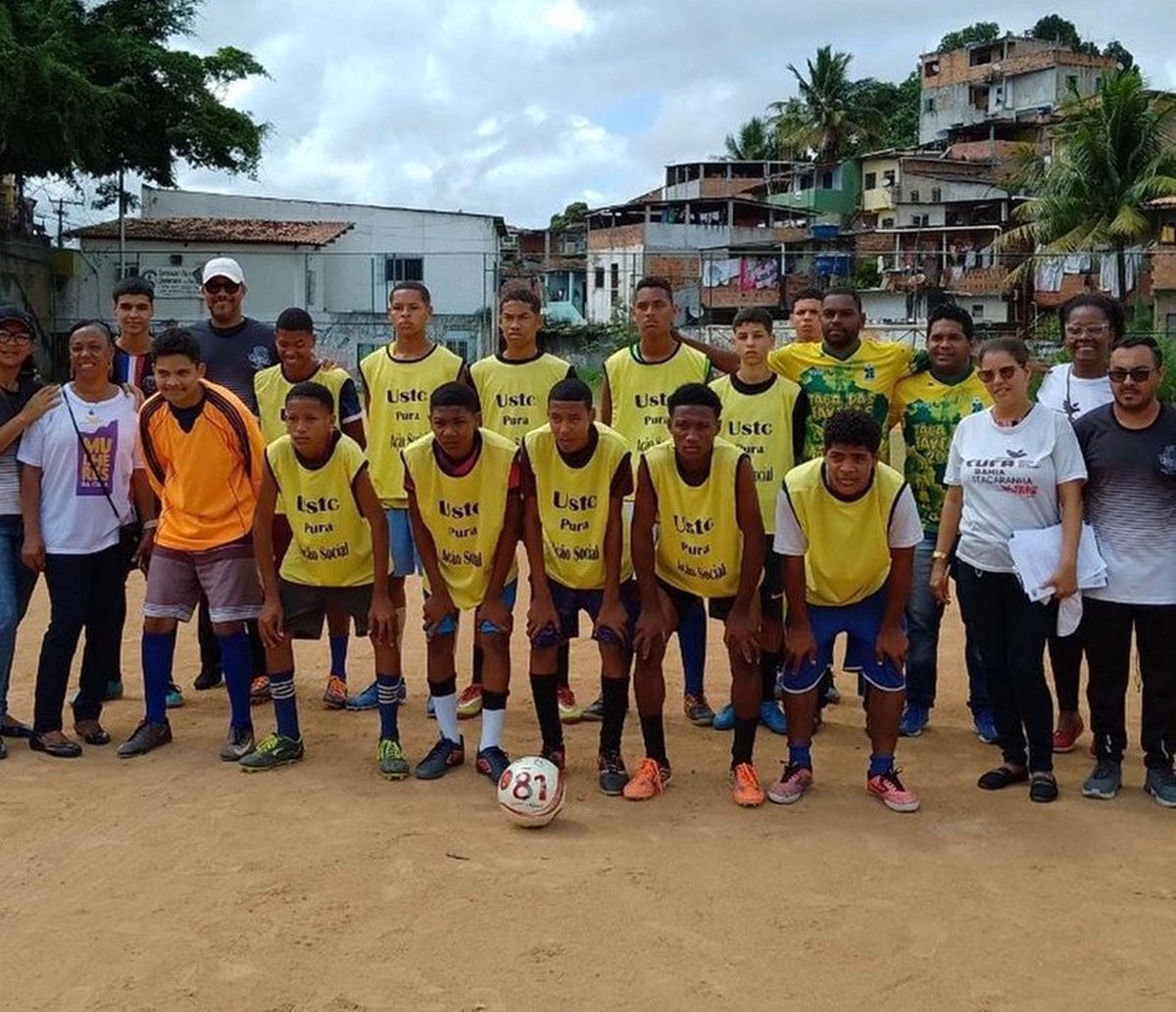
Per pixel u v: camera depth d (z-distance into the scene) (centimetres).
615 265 4903
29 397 642
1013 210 4903
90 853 498
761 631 665
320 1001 379
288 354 716
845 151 6994
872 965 403
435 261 4272
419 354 718
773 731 694
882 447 691
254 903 448
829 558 556
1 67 2906
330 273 4256
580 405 552
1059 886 468
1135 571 559
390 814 545
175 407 616
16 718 696
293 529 621
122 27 3594
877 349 687
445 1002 378
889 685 562
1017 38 7069
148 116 3650
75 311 3775
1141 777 607
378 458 716
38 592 1111
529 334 705
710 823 537
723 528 568
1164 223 3638
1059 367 659
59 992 386
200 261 3900
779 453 666
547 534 587
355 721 704
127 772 605
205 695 760
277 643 615
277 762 614
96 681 657
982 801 569
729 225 5394
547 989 386
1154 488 556
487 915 438
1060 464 566
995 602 584
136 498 664
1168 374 1806
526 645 915
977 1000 381
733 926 430
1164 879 475
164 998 382
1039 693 572
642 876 473
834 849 505
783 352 703
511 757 634
